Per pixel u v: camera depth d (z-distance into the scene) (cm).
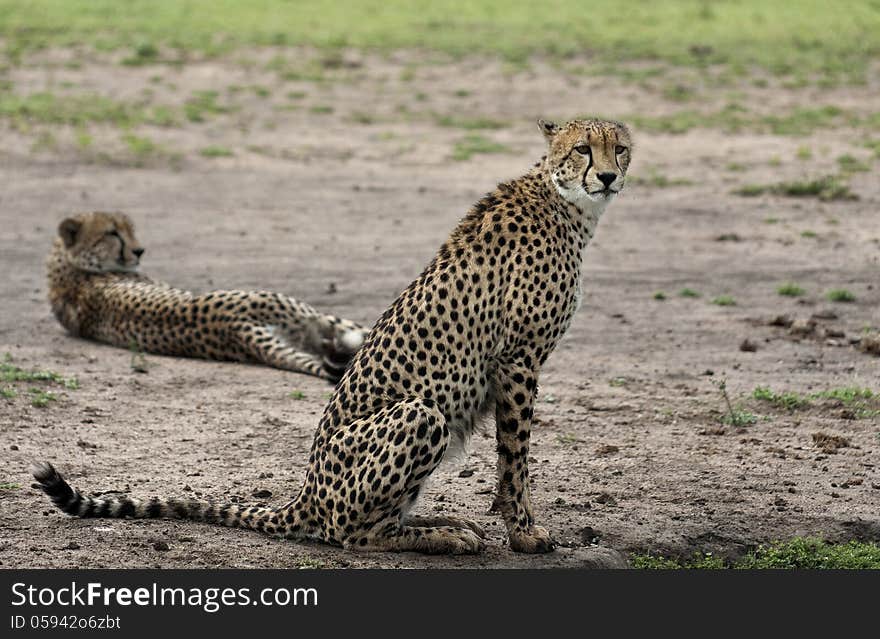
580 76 3791
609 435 1172
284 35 4347
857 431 1197
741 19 4706
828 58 3975
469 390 841
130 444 1104
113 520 891
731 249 2070
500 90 3647
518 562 841
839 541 938
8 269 1925
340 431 834
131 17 4625
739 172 2711
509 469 855
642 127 3194
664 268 1942
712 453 1122
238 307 1447
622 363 1434
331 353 1310
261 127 3216
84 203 2439
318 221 2306
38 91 3478
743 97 3494
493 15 4856
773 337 1556
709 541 923
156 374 1374
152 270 1905
